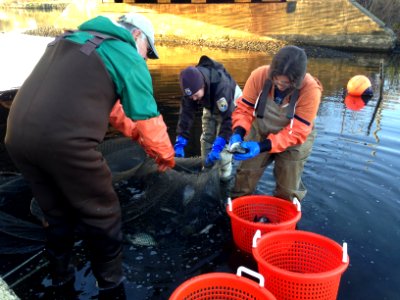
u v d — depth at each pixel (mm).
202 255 2717
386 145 4805
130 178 3221
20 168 1999
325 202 3426
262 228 2512
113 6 16031
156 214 2941
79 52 1860
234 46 14211
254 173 3162
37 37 7672
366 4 14875
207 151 3787
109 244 2178
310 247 2381
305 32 14125
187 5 14945
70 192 1959
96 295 2316
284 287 2010
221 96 3223
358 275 2490
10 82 5227
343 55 12688
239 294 1973
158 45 14539
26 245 2758
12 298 1825
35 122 1813
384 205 3379
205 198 3068
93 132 1908
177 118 5547
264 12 14312
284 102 2801
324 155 4488
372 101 7164
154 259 2664
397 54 13023
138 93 2004
